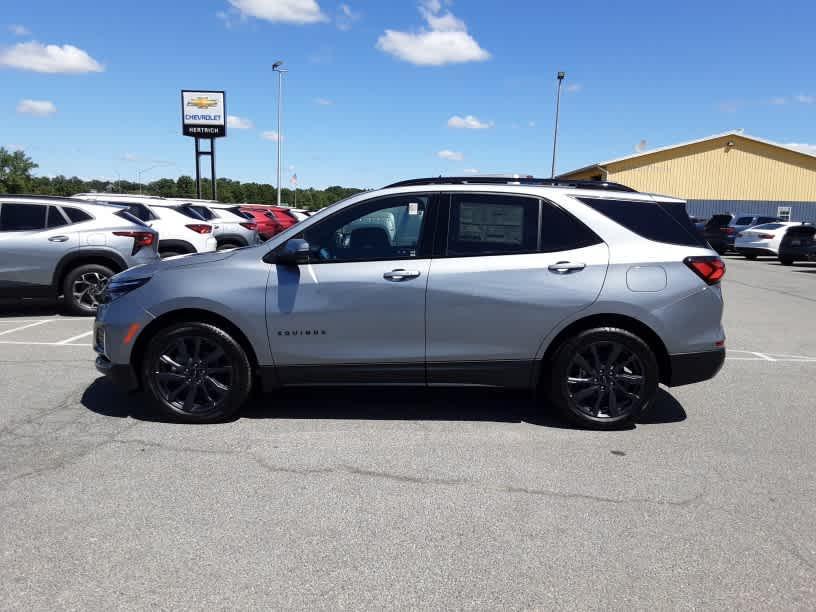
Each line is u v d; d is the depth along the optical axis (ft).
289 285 14.24
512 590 8.56
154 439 13.78
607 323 14.51
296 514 10.53
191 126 114.32
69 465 12.32
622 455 13.33
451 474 12.22
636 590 8.62
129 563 9.01
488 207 14.57
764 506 11.10
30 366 19.84
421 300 14.17
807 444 14.19
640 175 130.82
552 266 14.19
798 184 131.44
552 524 10.34
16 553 9.20
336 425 14.88
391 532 10.00
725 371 20.97
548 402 16.93
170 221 38.78
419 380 14.64
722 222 80.18
